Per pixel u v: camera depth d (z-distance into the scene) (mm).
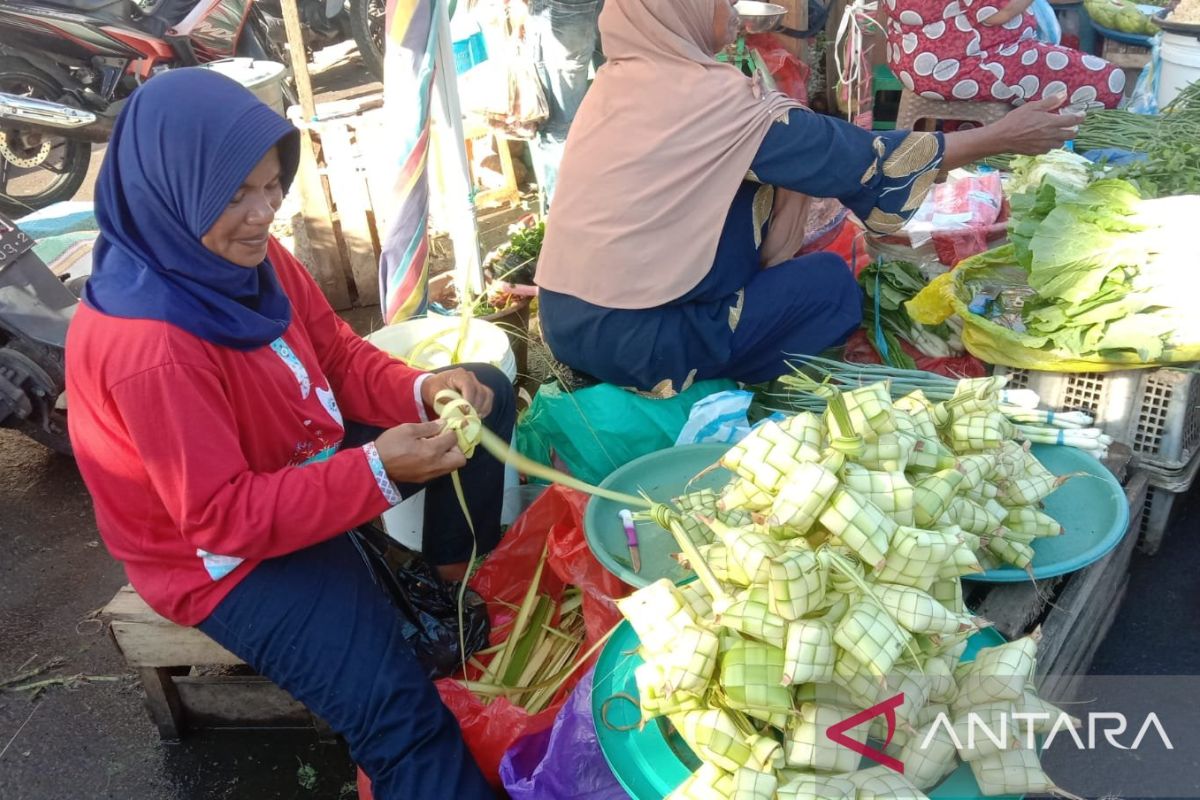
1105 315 2523
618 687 1813
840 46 5207
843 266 2912
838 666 1549
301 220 4309
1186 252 2475
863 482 1649
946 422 2090
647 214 2602
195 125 1657
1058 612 2129
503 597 2420
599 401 2748
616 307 2646
